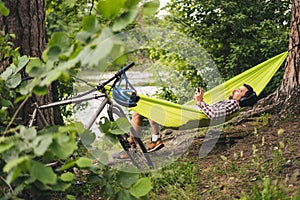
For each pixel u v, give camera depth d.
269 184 3.87
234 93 5.86
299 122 5.78
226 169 4.77
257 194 3.86
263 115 6.20
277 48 7.92
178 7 8.23
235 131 5.80
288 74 6.25
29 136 2.50
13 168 2.52
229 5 8.12
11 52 3.69
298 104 6.05
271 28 8.30
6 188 3.06
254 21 8.33
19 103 4.22
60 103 3.87
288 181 4.25
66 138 2.52
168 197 4.29
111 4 2.39
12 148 2.53
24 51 4.38
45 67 2.67
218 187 4.34
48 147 2.52
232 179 4.52
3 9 2.90
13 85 3.56
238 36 8.30
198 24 8.25
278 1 8.27
